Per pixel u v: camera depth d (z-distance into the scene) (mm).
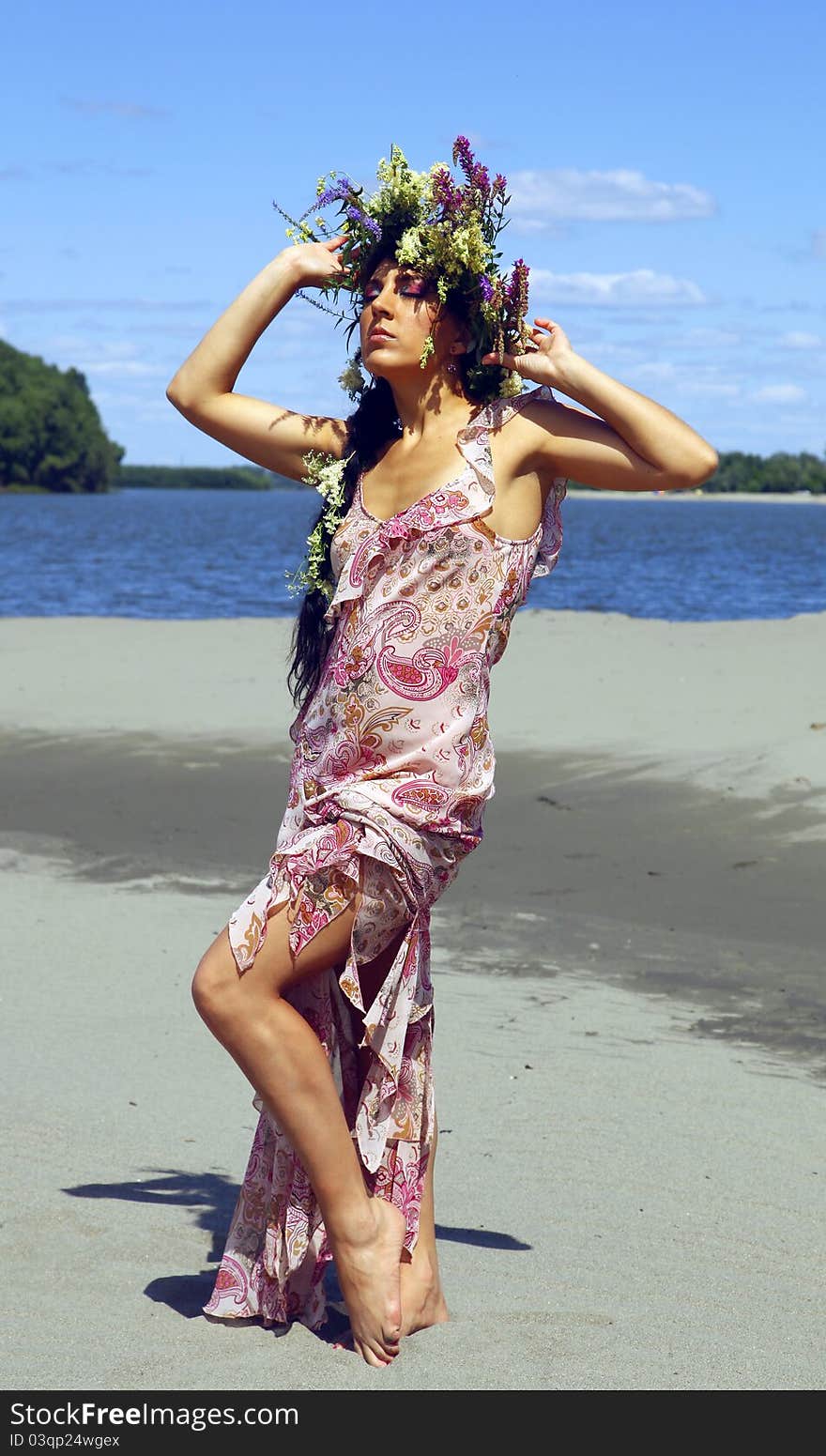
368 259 3432
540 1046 5422
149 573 33656
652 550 47219
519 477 3279
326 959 3129
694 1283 3613
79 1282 3504
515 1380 3102
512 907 7293
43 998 5789
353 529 3354
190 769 10273
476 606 3215
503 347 3299
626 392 3195
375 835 3092
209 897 7480
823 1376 3148
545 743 10633
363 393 3473
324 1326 3342
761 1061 5297
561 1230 3914
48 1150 4309
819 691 12172
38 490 151500
